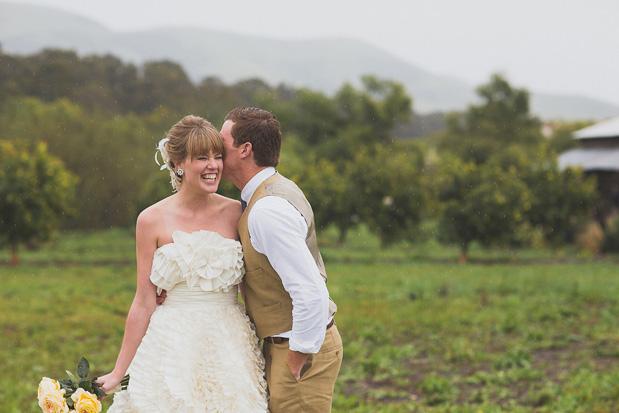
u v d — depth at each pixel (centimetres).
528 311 1136
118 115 3003
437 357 849
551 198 2211
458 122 4378
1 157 1884
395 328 1004
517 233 2081
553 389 675
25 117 2825
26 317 1089
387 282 1479
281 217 312
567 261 2064
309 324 309
